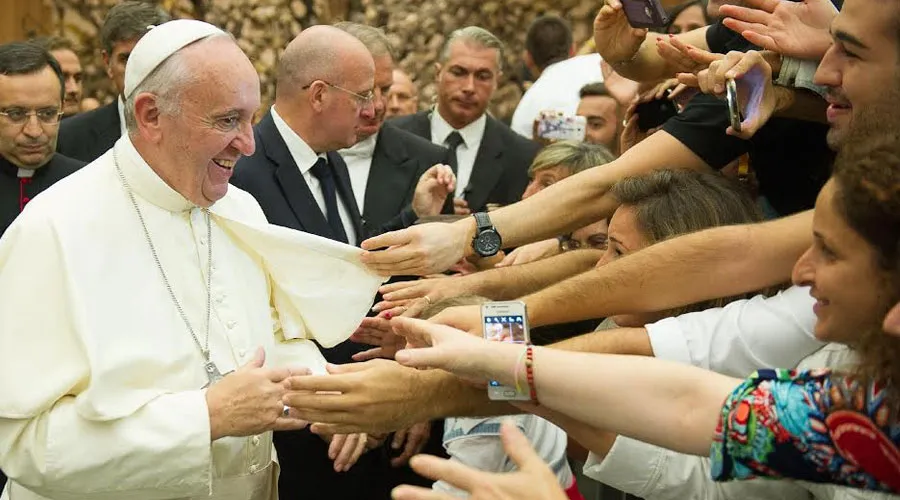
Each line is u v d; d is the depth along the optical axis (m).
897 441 1.70
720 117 2.88
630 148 3.18
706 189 2.71
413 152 4.43
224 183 2.71
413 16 7.77
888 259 1.71
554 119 5.03
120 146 2.70
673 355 2.39
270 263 2.87
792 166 2.97
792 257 2.45
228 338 2.73
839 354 2.35
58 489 2.48
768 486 2.36
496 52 5.15
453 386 2.36
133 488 2.48
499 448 2.74
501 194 5.08
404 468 3.42
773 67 2.72
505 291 3.11
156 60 2.57
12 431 2.50
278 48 7.66
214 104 2.57
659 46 2.99
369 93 3.76
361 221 3.90
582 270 3.16
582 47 7.22
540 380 2.02
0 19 7.52
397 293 3.06
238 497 2.72
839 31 2.30
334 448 2.99
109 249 2.61
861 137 1.81
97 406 2.44
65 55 5.52
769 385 1.84
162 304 2.65
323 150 3.77
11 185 4.02
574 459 3.55
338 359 3.49
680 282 2.50
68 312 2.51
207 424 2.46
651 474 2.34
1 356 2.50
